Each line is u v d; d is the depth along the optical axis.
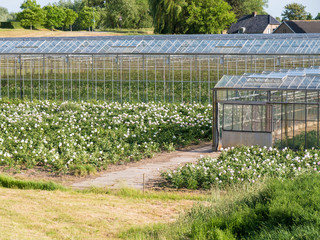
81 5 140.25
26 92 43.34
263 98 27.06
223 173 19.41
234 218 12.76
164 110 33.66
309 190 13.72
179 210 16.02
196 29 80.81
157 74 45.19
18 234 12.62
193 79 44.34
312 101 25.94
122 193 18.36
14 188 19.08
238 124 26.31
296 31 83.56
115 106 34.88
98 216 15.07
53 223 14.11
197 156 25.16
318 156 21.92
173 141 27.52
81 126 29.27
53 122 29.94
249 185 16.67
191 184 19.31
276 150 22.75
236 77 27.19
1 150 23.88
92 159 23.03
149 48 40.31
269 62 41.22
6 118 30.34
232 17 80.12
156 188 19.38
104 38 43.62
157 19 81.25
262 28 101.56
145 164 23.53
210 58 39.28
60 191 18.56
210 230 12.23
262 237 11.30
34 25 119.75
